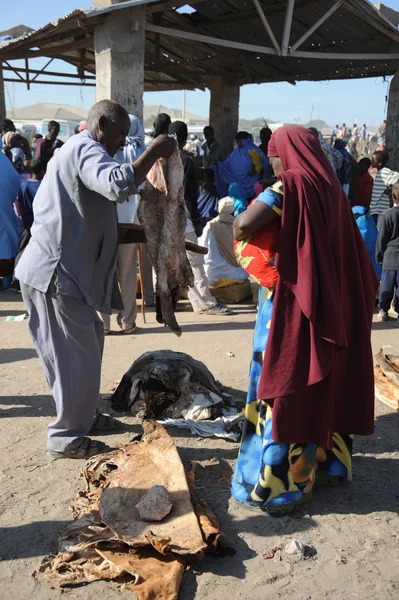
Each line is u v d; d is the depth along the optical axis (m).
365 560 2.95
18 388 4.98
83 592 2.69
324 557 2.96
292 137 3.10
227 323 7.00
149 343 6.18
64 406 3.74
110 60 7.83
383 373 4.95
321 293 2.94
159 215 3.70
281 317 3.00
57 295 3.51
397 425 4.44
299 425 3.09
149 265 7.40
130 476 3.37
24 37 9.39
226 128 14.71
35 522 3.20
